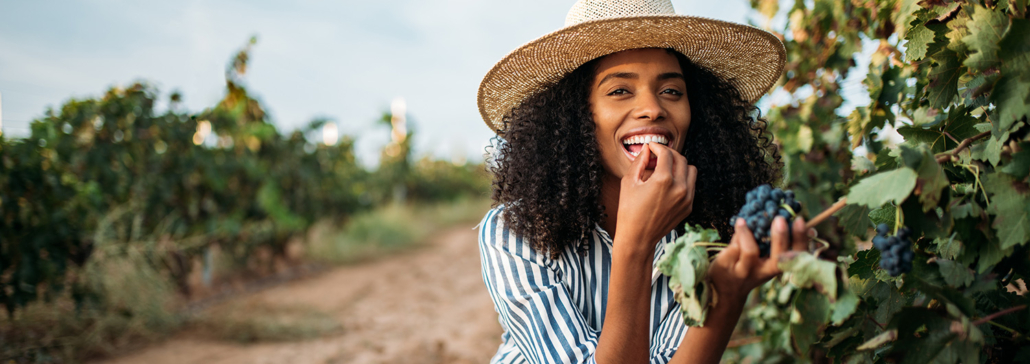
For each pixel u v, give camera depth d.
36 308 4.53
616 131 1.43
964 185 1.06
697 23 1.39
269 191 8.03
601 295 1.46
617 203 1.54
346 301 6.53
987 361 1.08
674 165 1.16
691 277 0.88
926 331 0.90
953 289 0.89
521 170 1.50
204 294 6.88
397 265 9.33
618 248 1.13
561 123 1.50
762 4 2.56
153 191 6.14
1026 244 0.98
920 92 1.41
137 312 4.89
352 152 10.99
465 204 20.70
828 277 0.77
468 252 10.64
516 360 1.53
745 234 0.87
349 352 4.62
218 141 7.69
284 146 8.84
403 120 16.83
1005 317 1.02
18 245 4.16
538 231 1.38
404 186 17.42
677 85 1.43
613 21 1.36
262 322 5.25
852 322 1.05
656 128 1.38
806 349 0.83
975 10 0.97
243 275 8.10
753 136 1.72
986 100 1.11
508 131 1.59
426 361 4.35
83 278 4.60
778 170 1.85
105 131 5.45
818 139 2.12
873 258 1.20
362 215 12.02
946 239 1.08
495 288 1.37
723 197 1.60
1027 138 0.89
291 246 10.75
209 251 7.14
